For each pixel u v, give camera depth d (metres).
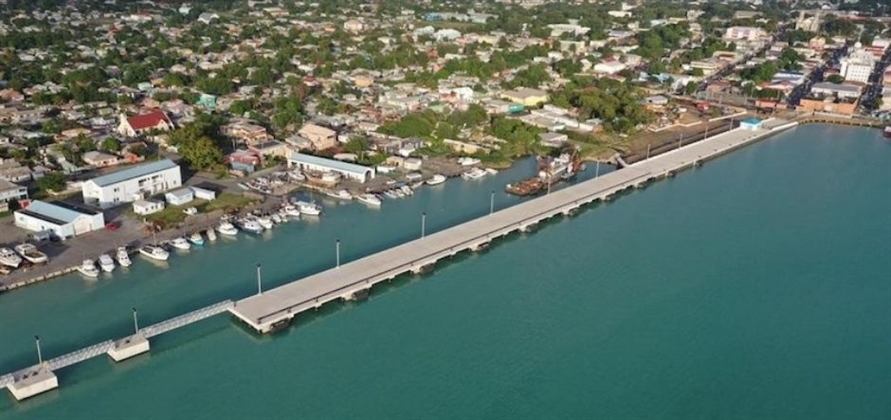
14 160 189.88
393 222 170.88
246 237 160.25
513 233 169.12
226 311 127.06
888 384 112.12
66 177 182.00
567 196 189.25
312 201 180.12
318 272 142.75
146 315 125.81
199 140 196.88
